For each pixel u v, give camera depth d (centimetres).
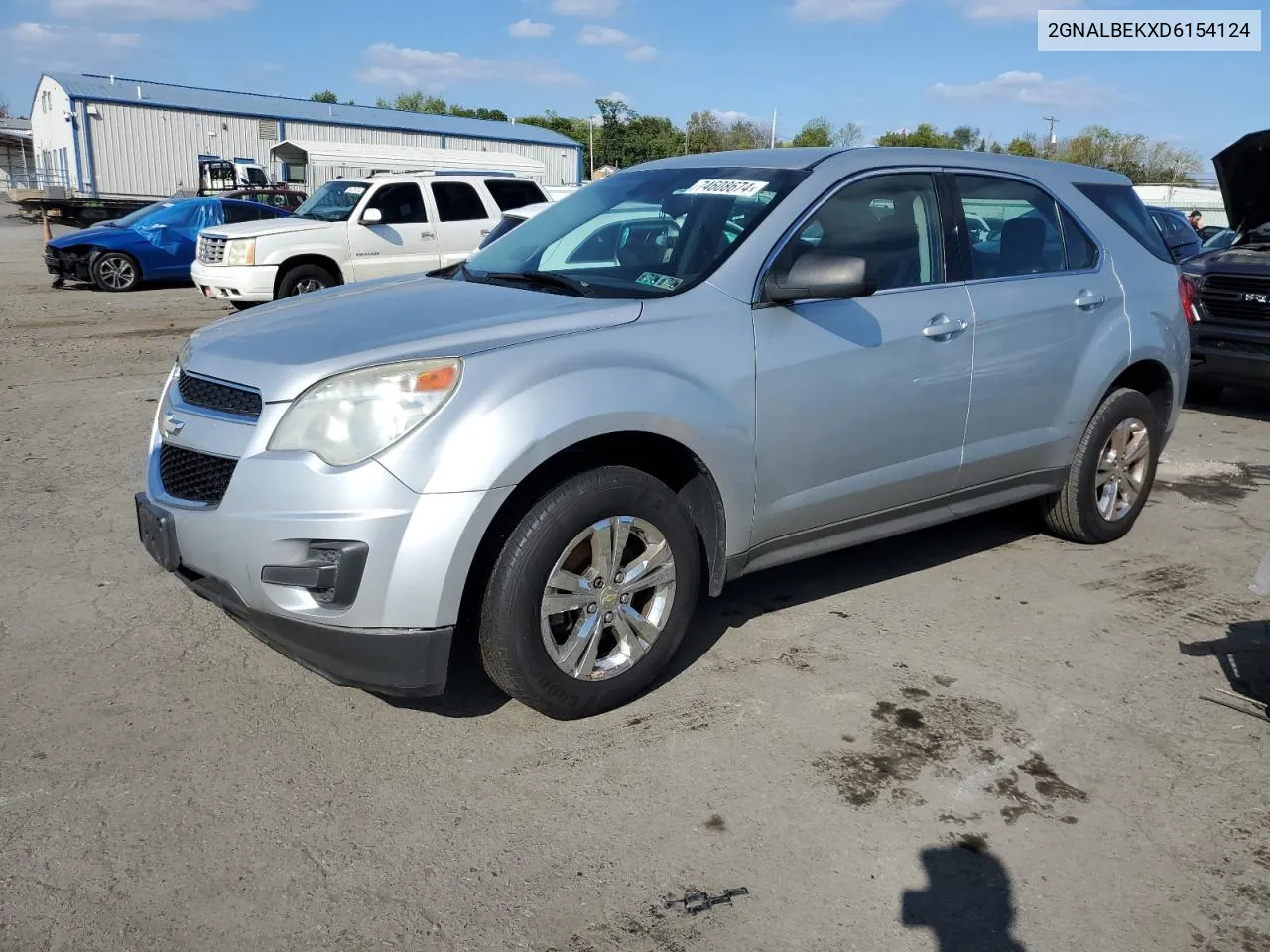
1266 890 268
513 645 314
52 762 308
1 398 805
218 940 240
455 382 299
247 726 332
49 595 427
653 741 329
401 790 300
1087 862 277
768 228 374
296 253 1262
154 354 1039
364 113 4878
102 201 3472
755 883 265
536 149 5172
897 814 295
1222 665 394
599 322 332
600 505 320
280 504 293
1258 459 728
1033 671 385
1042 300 453
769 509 371
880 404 394
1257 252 858
